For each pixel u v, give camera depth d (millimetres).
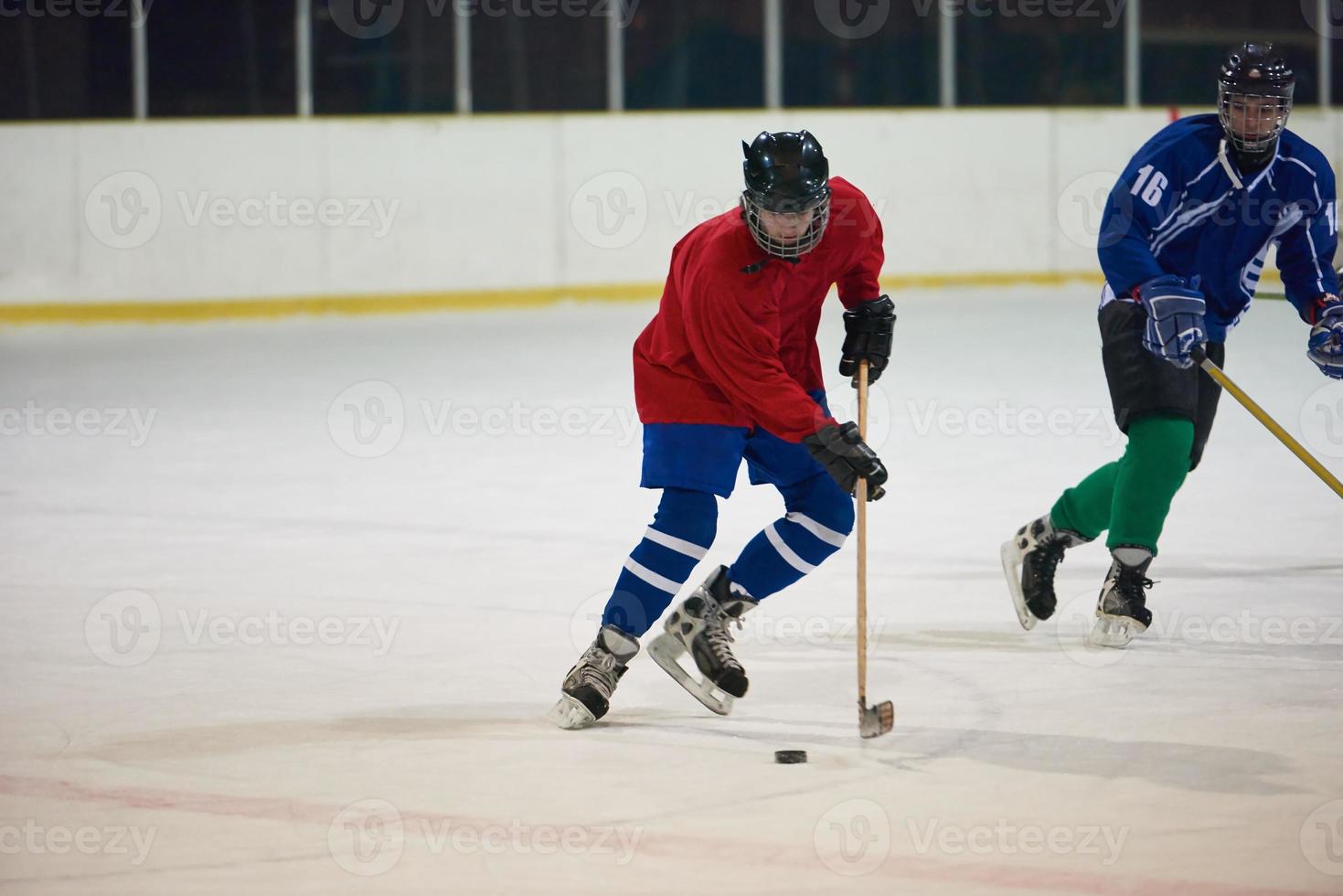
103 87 46062
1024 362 37156
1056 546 15445
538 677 14320
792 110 48906
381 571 18641
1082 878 9539
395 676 14383
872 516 21516
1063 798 10930
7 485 24703
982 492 23141
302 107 47281
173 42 46281
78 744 12445
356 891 9516
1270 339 41281
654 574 12766
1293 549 18859
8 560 19391
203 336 43188
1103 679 13898
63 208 43844
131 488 24312
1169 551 18859
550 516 21922
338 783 11469
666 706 13430
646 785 11336
